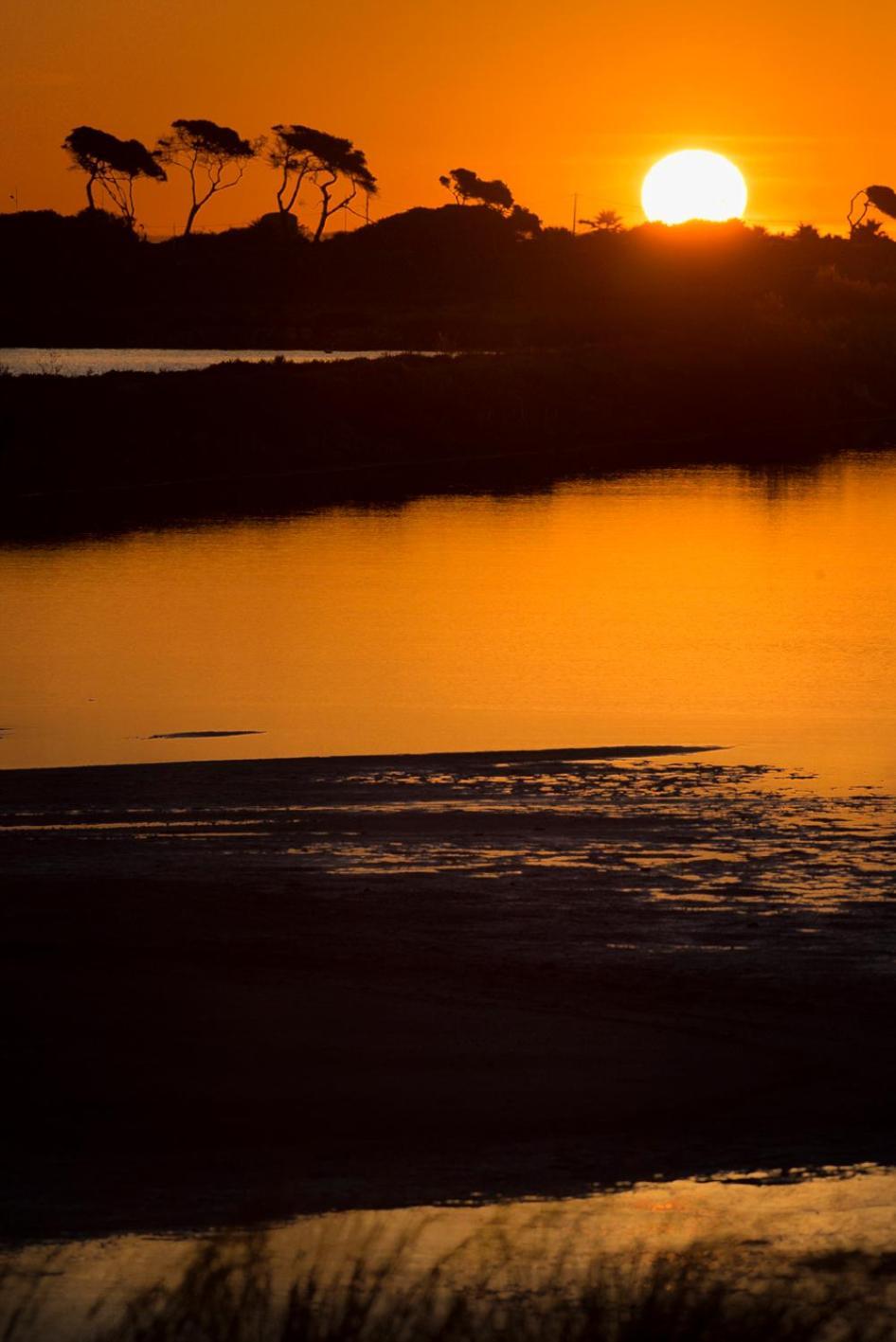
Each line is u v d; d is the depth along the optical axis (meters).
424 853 40.12
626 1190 20.52
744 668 70.81
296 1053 26.62
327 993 29.75
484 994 29.81
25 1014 28.44
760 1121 23.81
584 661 72.94
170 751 53.94
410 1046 27.09
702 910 35.31
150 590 95.44
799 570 102.25
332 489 154.88
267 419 172.88
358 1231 17.66
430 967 31.44
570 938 33.38
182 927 33.97
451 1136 23.06
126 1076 25.52
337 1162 21.95
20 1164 21.80
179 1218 19.22
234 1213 19.00
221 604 90.06
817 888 36.97
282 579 100.00
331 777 48.75
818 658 73.31
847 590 94.00
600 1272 15.29
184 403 169.62
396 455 176.12
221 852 40.16
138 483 156.75
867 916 34.78
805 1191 20.41
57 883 37.41
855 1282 15.95
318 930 33.78
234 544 116.94
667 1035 27.75
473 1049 26.94
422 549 113.56
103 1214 19.47
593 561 107.44
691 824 43.00
